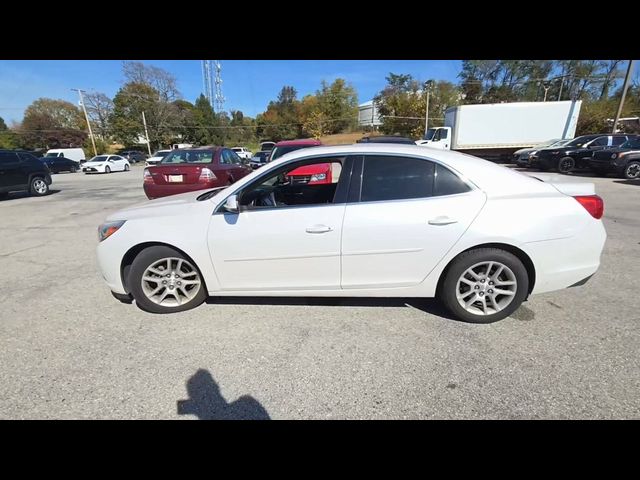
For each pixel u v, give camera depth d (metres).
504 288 2.80
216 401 2.05
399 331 2.74
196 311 3.12
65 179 19.53
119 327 2.88
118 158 26.77
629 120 27.00
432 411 1.95
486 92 47.22
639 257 4.33
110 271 3.05
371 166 2.76
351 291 2.89
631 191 9.72
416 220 2.67
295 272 2.86
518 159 16.75
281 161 2.87
